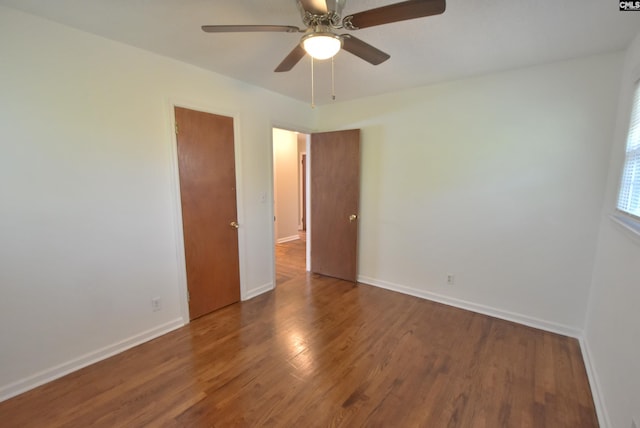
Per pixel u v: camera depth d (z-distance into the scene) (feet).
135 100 7.08
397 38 6.32
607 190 7.18
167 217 7.98
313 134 12.51
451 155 9.50
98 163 6.60
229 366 6.64
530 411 5.39
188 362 6.79
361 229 11.99
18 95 5.50
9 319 5.65
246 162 9.94
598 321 6.51
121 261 7.14
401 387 6.00
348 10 5.30
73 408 5.42
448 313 9.36
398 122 10.48
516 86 8.23
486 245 9.16
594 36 6.20
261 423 5.11
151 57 7.27
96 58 6.39
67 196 6.21
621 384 4.57
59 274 6.20
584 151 7.52
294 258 15.85
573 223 7.82
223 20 5.73
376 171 11.25
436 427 5.04
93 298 6.72
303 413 5.32
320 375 6.35
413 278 10.79
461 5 5.07
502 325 8.59
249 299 10.43
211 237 9.10
